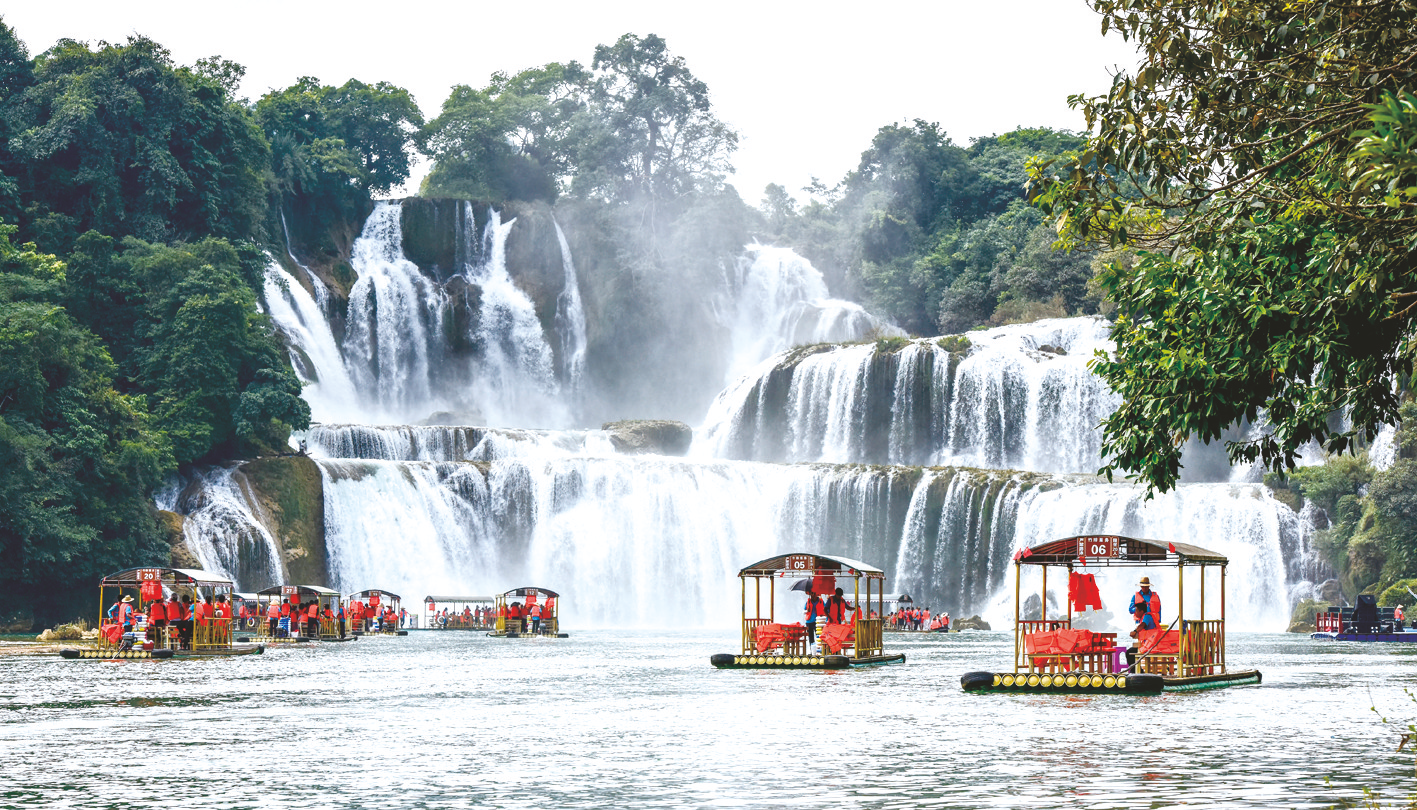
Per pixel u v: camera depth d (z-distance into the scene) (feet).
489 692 108.78
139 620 168.45
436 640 226.99
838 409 357.41
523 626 241.76
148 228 332.39
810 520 312.50
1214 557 109.81
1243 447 65.31
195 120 345.72
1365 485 279.69
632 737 75.05
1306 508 286.25
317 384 381.19
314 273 404.77
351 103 481.87
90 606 264.31
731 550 314.35
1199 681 108.47
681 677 126.41
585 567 309.01
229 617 172.24
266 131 428.97
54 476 254.68
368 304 407.64
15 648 186.70
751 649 148.05
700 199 461.37
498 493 312.29
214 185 350.23
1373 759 63.36
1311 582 278.46
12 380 253.65
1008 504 294.66
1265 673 131.64
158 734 77.36
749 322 465.06
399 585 297.74
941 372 349.00
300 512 291.17
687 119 482.28
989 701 96.73
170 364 299.99
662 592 310.45
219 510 280.51
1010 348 357.82
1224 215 60.90
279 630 219.61
